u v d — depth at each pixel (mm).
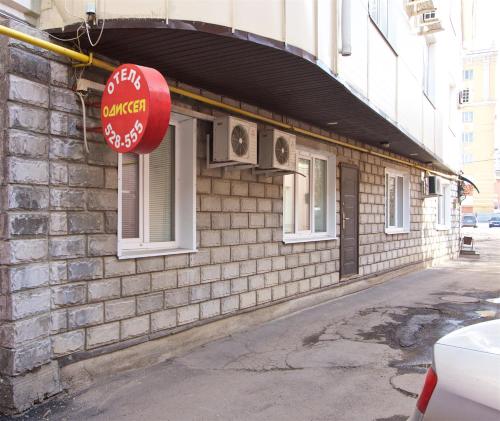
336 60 5215
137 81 3520
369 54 6574
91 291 4148
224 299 5699
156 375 4453
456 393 1940
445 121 13344
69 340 3967
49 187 3816
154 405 3805
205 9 3846
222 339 5617
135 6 3723
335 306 7555
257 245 6262
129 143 3586
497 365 1953
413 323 6430
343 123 7375
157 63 4586
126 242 4805
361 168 9188
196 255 5301
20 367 3529
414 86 9211
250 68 4770
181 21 3768
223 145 5293
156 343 4797
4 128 3529
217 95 5613
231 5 3971
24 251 3600
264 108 6367
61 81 3922
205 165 5473
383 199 10195
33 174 3676
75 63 3977
